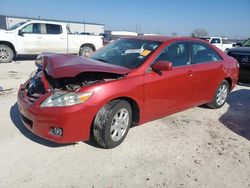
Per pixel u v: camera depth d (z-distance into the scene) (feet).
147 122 15.08
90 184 10.41
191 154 13.12
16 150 12.39
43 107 11.53
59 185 10.25
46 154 12.21
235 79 21.07
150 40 15.80
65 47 45.93
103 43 49.93
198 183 10.93
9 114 16.60
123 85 12.65
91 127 12.26
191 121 17.46
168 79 14.78
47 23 43.73
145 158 12.45
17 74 30.14
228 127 17.01
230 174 11.71
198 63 17.28
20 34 41.16
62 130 11.39
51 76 12.21
